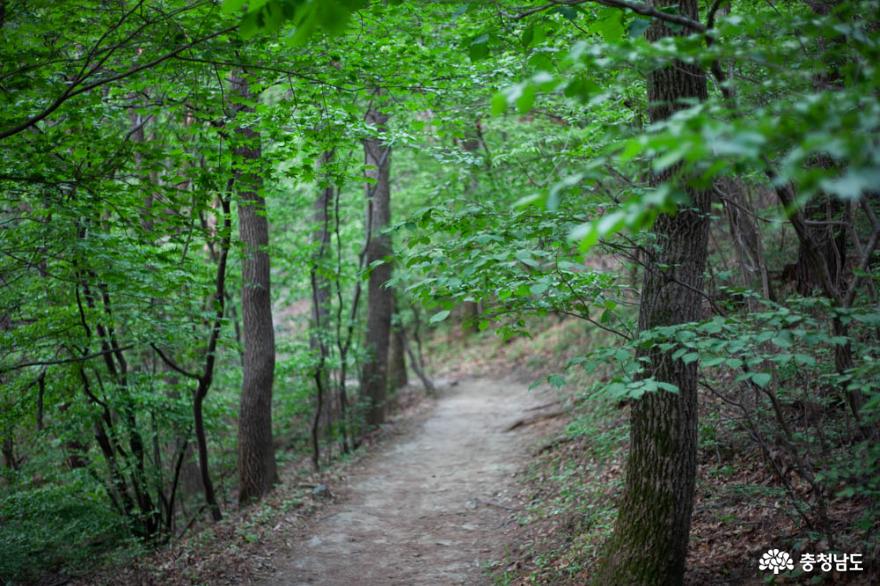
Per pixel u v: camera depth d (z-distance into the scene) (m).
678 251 4.59
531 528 7.86
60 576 8.52
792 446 4.46
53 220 7.09
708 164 1.95
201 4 5.15
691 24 3.23
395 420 16.98
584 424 10.99
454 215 4.72
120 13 5.47
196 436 10.30
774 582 4.63
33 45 5.28
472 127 10.48
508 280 4.47
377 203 16.19
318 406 13.13
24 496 9.05
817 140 1.62
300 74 6.07
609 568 4.98
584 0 3.62
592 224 1.91
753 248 7.18
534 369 20.02
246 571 7.36
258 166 7.10
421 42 7.84
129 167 6.38
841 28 2.39
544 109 9.30
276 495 10.59
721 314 4.52
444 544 8.02
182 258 7.69
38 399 8.93
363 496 10.28
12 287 8.24
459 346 27.39
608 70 4.59
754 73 4.56
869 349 3.64
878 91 2.81
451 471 11.47
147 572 7.70
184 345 9.80
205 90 6.09
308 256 13.17
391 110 7.62
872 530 4.51
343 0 2.68
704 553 5.39
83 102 5.77
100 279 6.98
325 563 7.60
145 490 9.77
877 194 5.14
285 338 16.84
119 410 9.24
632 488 4.93
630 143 1.90
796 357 3.34
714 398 7.45
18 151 5.71
